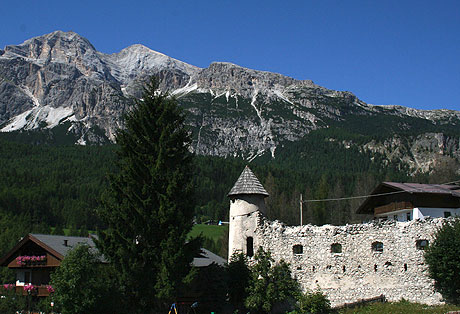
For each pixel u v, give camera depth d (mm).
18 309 43188
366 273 46000
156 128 43500
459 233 42625
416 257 45094
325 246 47344
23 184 168000
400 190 58438
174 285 38469
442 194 57406
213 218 143500
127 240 39250
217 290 46250
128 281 38406
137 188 41188
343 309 42688
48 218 141000
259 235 49844
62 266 36562
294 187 139000
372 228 46906
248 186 51906
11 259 51406
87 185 174500
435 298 43594
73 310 35062
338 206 100375
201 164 198500
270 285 44156
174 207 39719
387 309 40625
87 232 114438
